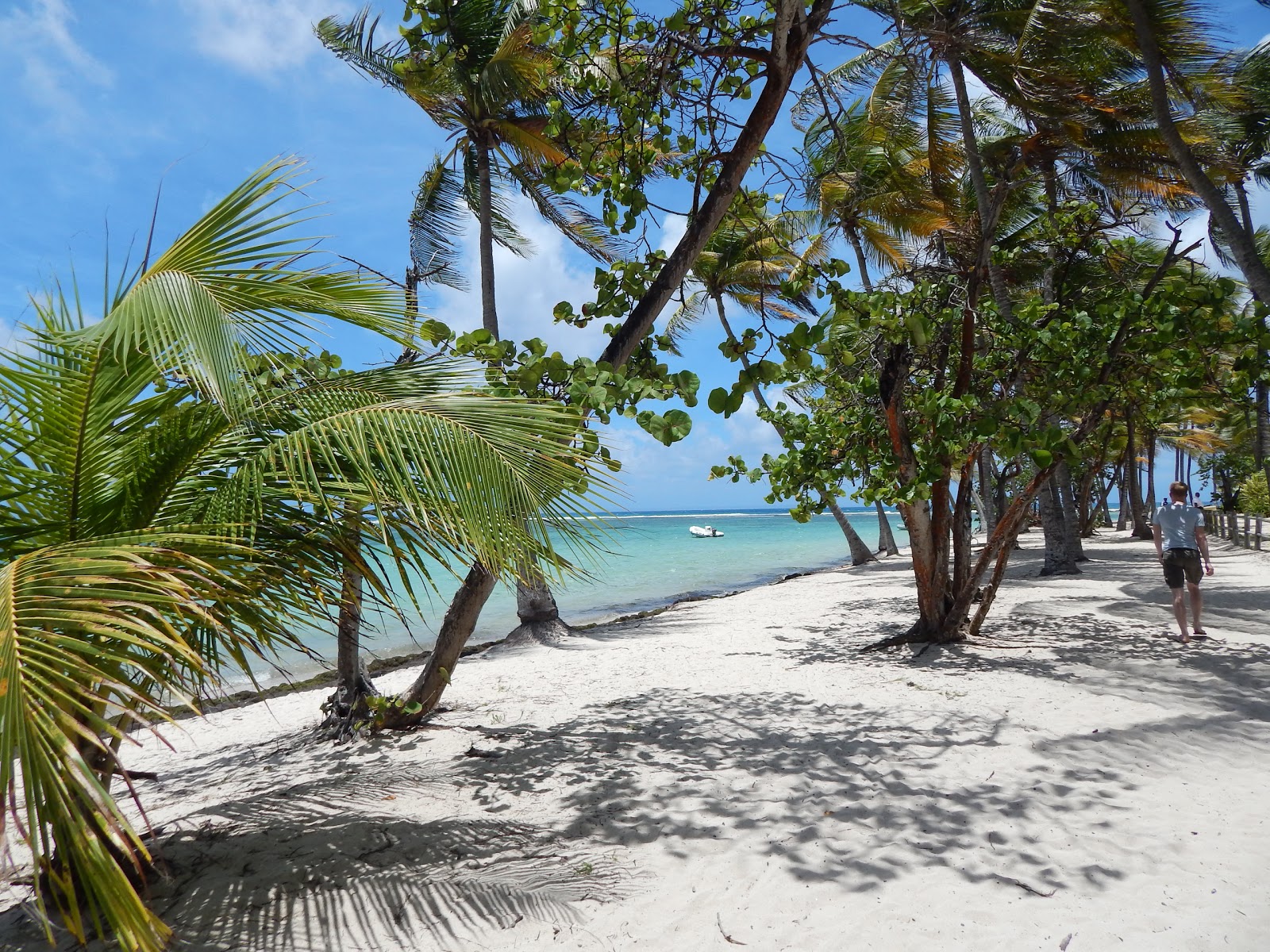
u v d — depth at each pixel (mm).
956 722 5406
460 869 3410
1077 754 4582
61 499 3084
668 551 41312
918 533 8383
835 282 5535
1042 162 12281
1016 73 11078
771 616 12359
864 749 4949
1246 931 2682
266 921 2939
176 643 2092
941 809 3875
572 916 2998
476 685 7969
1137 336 7051
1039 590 12688
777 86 5371
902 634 8891
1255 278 8672
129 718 3033
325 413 3242
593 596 20500
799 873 3287
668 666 8547
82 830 1925
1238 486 35031
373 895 3150
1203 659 6961
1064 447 7461
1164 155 11492
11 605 2041
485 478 2910
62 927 2943
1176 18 9781
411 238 13031
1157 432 30750
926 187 14547
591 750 5301
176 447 3248
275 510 3184
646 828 3859
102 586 2275
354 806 4289
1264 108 13484
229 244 2982
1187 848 3314
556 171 5777
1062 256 9000
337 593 3393
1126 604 10500
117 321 2635
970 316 7516
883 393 7500
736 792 4320
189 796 4973
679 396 4305
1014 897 2990
